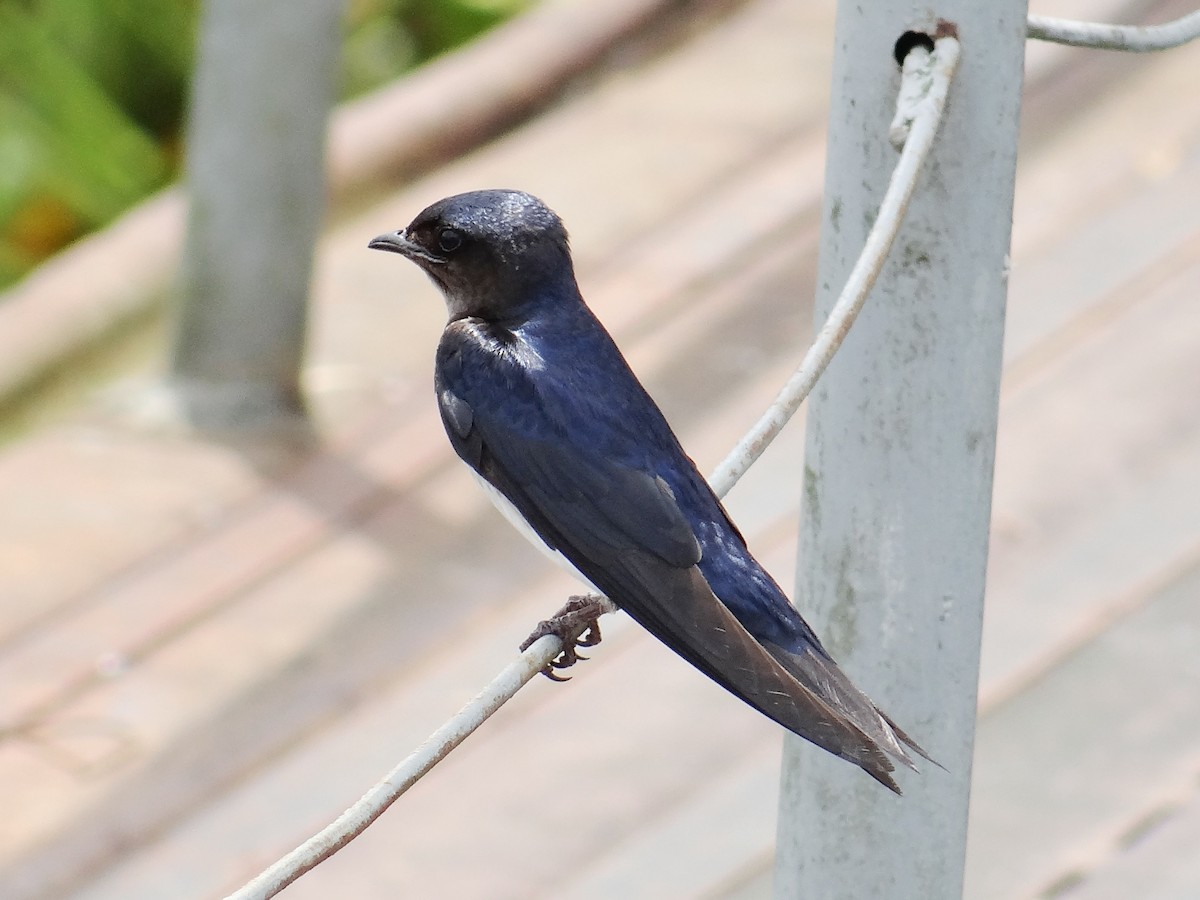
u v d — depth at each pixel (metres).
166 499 13.84
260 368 14.76
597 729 11.16
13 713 11.65
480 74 19.00
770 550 12.34
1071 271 14.94
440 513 13.56
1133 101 17.12
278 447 14.45
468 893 9.95
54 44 18.28
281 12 13.94
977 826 9.98
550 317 7.31
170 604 12.68
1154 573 11.85
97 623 12.49
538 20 19.86
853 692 5.67
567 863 10.11
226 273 14.62
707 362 14.51
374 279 16.73
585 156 17.94
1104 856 9.70
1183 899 9.35
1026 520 12.39
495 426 7.03
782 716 5.45
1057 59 17.88
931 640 6.10
